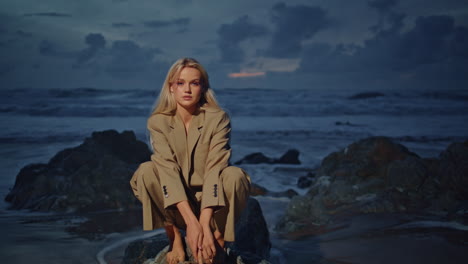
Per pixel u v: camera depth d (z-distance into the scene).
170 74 2.24
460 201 4.84
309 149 13.29
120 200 5.47
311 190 6.09
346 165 6.18
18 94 36.59
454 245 3.45
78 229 4.23
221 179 2.07
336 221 4.54
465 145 5.41
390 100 38.31
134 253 2.84
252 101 37.03
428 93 42.06
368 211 4.87
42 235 3.93
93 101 34.75
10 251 3.36
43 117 23.02
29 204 5.43
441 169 5.39
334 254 3.37
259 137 16.45
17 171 8.54
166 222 2.18
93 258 3.29
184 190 2.04
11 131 16.42
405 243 3.55
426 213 4.66
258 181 7.96
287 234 4.28
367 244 3.59
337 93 44.97
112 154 6.65
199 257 1.90
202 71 2.23
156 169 2.11
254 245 3.28
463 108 31.41
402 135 16.98
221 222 2.13
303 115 28.02
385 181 5.68
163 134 2.22
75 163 6.27
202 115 2.26
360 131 18.64
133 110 25.86
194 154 2.22
